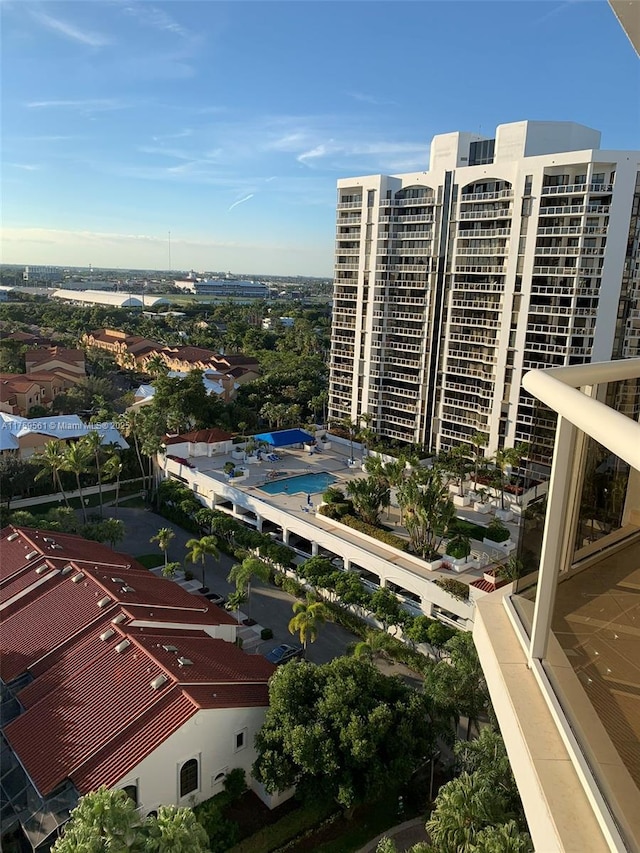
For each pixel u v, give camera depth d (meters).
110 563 35.62
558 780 5.25
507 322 53.81
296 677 23.09
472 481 53.44
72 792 19.73
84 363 99.00
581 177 49.59
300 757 21.05
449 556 37.25
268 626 36.22
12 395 77.81
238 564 44.03
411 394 63.16
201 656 26.36
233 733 23.30
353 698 22.48
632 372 7.18
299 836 22.33
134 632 26.75
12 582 31.73
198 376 76.00
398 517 45.94
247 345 132.50
